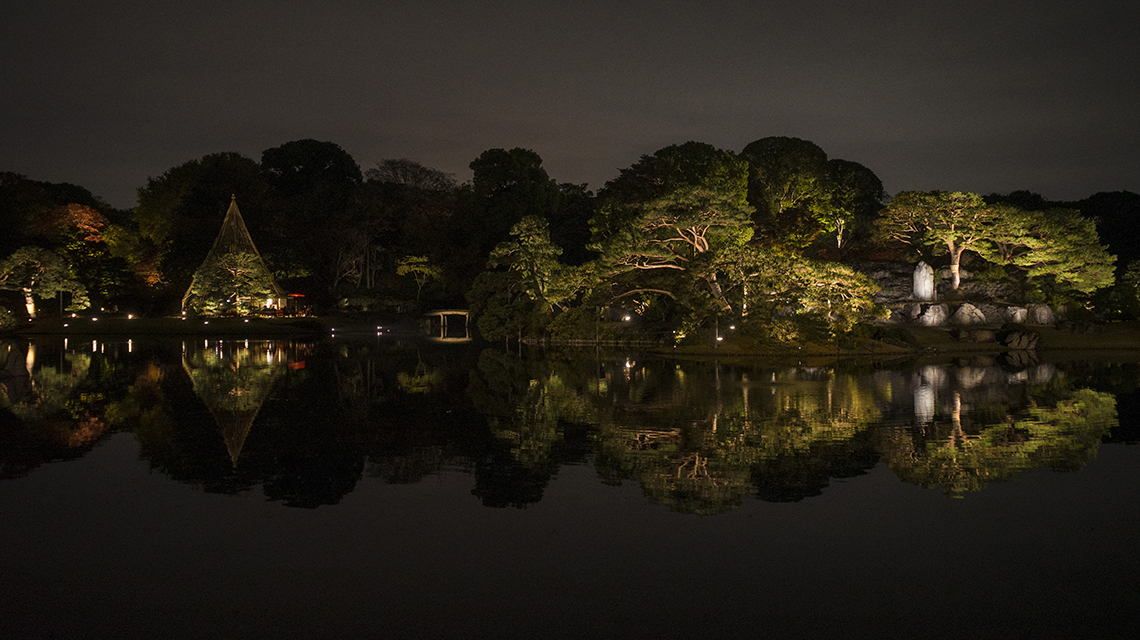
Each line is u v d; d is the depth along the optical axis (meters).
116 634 9.68
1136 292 77.00
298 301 114.81
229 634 9.67
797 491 16.20
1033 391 33.00
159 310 111.88
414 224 124.81
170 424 25.02
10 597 10.84
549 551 12.59
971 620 9.95
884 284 84.19
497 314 82.12
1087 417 25.62
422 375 41.84
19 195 114.75
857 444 21.00
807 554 12.35
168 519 14.46
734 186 83.31
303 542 13.12
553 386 35.75
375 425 24.69
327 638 9.55
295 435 22.97
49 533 13.63
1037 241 73.62
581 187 136.12
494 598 10.73
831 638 9.45
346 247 121.94
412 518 14.48
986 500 15.38
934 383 36.34
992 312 73.56
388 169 145.62
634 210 75.00
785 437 22.09
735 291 59.97
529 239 81.06
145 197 127.06
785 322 55.88
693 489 16.38
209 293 99.50
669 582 11.25
